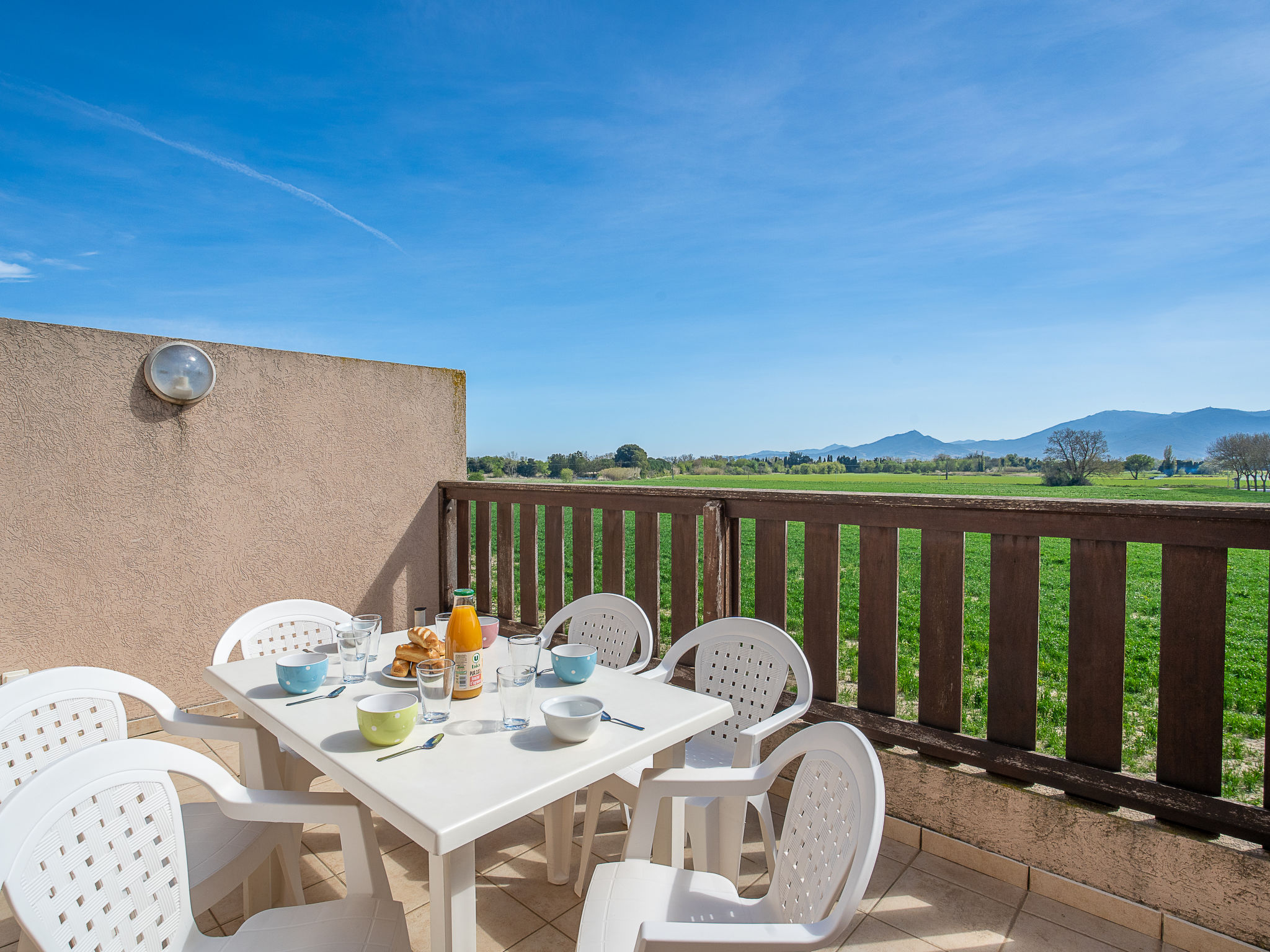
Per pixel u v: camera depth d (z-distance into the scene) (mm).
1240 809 1680
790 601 6926
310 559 3727
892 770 2262
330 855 2141
